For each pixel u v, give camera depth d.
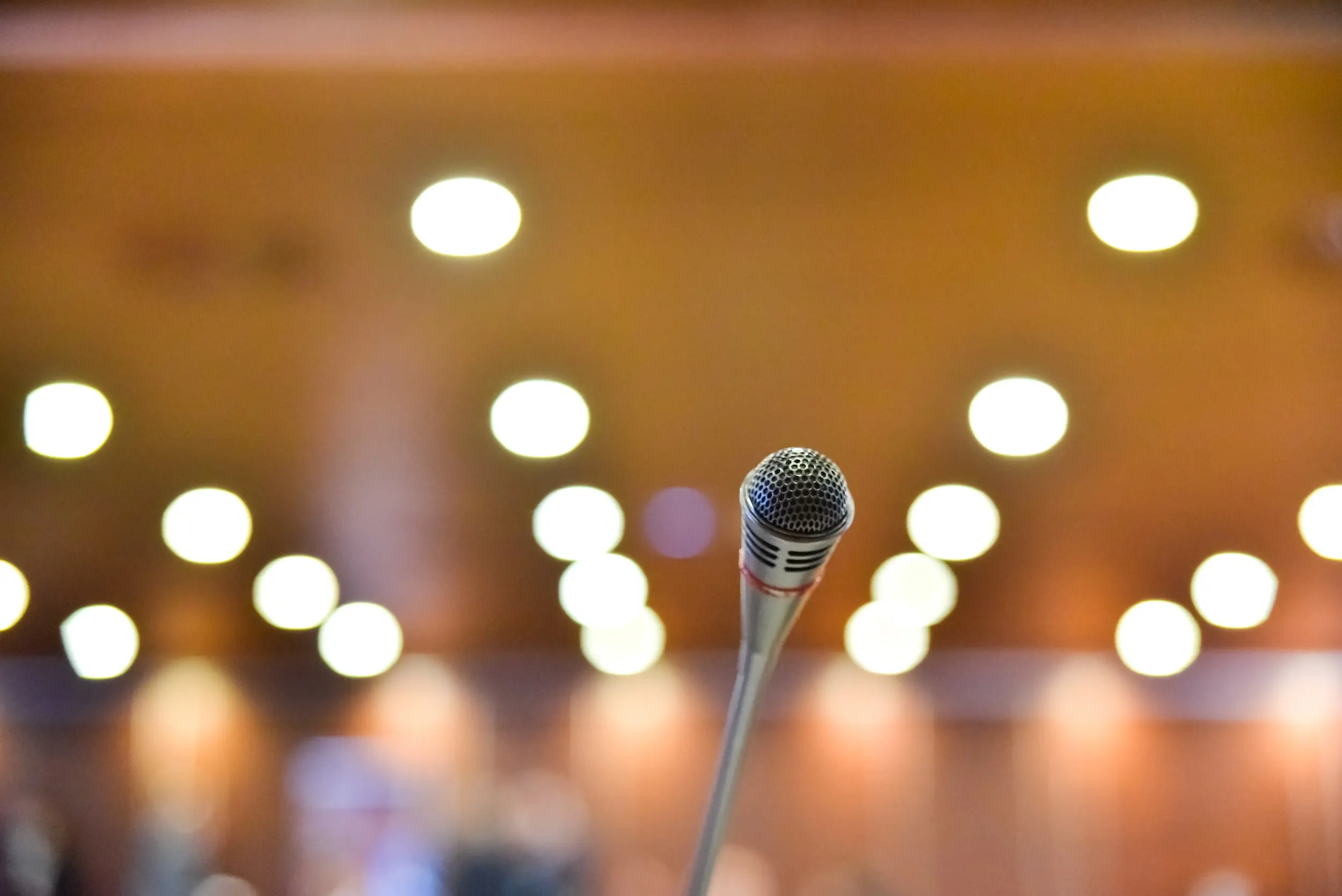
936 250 3.11
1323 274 3.15
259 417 4.14
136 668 7.37
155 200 2.89
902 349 3.64
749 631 0.82
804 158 2.74
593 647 7.01
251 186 2.83
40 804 7.18
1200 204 2.85
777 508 0.78
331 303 3.39
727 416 4.12
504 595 6.35
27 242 3.07
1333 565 5.56
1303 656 7.25
